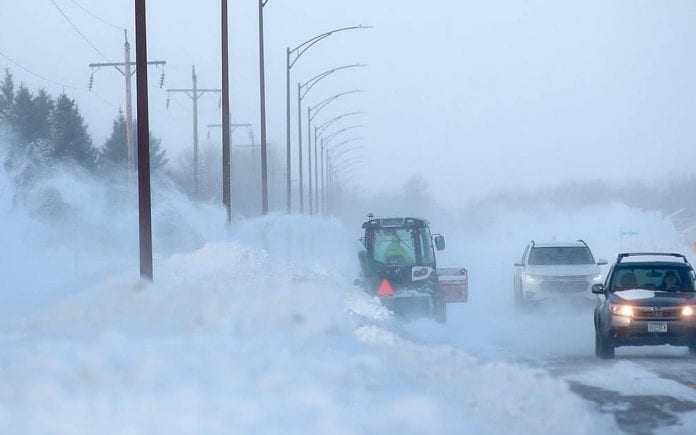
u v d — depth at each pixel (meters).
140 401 26.23
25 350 32.66
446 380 36.72
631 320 56.19
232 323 45.16
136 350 33.34
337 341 41.84
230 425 24.59
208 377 29.59
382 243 78.62
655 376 48.22
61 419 24.28
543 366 52.59
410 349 43.38
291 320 46.41
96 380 28.36
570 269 89.06
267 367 31.86
